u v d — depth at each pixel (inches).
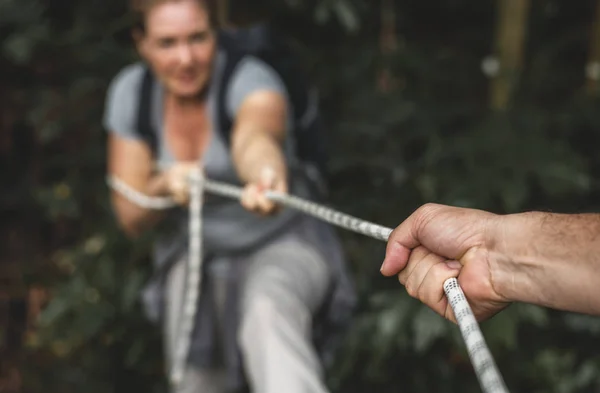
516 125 152.9
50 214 169.3
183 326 104.9
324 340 103.3
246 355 87.6
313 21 176.1
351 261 153.8
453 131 167.2
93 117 170.7
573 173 143.3
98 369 166.4
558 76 175.0
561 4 187.5
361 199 157.9
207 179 100.0
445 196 145.4
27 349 170.6
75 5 179.9
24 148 183.3
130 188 106.9
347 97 171.0
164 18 96.3
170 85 98.3
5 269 177.5
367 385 155.3
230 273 101.7
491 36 189.2
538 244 33.3
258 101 95.0
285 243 98.7
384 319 138.4
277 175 85.4
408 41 189.0
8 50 166.6
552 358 149.9
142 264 161.3
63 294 160.1
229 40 99.7
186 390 108.5
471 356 29.3
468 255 35.4
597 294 31.4
